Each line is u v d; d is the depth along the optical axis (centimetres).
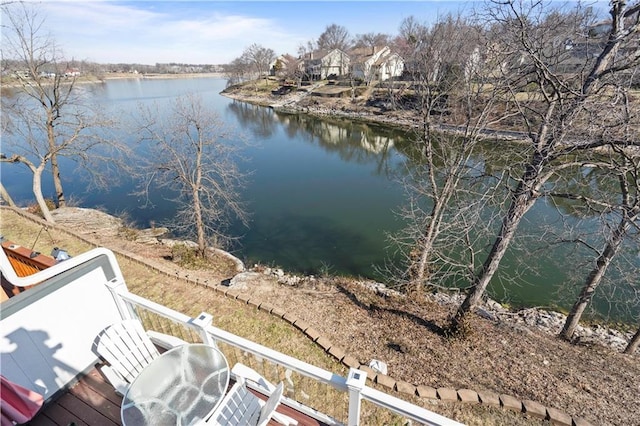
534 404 407
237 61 6400
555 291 885
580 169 625
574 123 428
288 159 2236
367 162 2147
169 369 286
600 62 428
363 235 1262
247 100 4825
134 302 327
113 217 1277
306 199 1581
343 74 5056
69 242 876
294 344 517
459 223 623
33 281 288
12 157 964
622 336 748
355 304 743
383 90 3553
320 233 1277
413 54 820
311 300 731
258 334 539
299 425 282
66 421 286
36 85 1049
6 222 1003
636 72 394
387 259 1105
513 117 616
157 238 1139
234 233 1266
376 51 4394
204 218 1130
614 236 520
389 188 1661
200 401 261
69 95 1130
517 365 546
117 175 1579
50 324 293
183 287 675
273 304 686
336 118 3391
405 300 808
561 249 926
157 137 954
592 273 612
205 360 293
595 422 427
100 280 332
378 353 549
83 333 322
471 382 492
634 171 462
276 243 1205
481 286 566
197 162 959
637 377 543
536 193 480
